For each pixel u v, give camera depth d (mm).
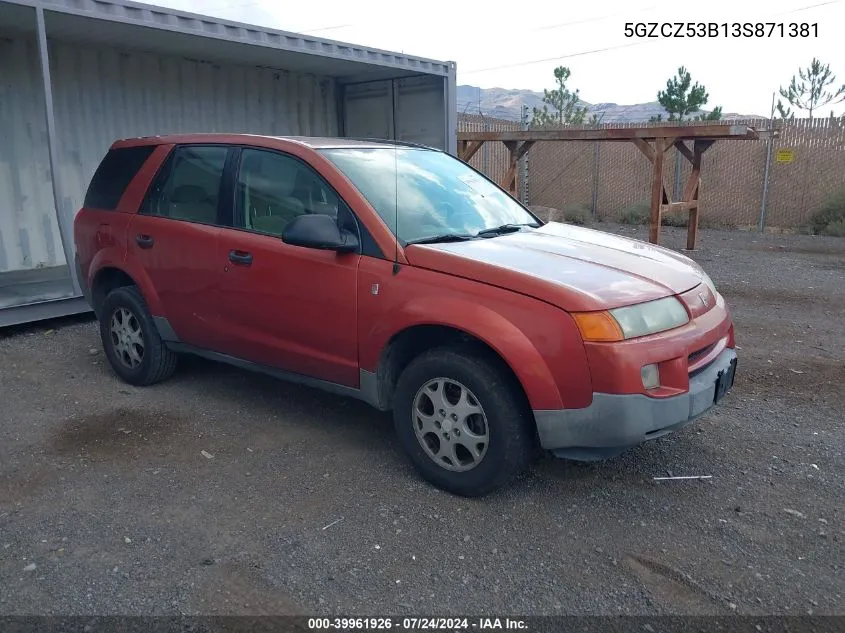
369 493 3967
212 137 5059
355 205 4195
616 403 3451
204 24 8039
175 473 4191
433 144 11602
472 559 3365
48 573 3238
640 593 3123
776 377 5867
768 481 4109
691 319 3820
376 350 4055
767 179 15844
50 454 4426
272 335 4578
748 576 3236
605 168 18328
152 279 5215
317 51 9336
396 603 3057
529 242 4332
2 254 9195
